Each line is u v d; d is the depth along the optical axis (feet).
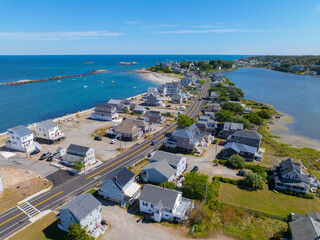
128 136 265.13
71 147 206.69
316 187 182.19
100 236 122.42
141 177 181.88
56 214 138.41
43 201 150.10
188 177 162.09
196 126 282.36
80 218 115.96
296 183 173.58
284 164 195.52
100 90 593.42
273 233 128.67
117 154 225.35
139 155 223.71
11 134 225.56
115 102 391.04
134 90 606.96
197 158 223.92
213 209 146.51
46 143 245.86
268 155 238.68
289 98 538.47
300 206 156.56
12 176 178.29
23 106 418.72
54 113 383.04
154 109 414.00
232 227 132.57
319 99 529.04
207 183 159.33
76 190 163.84
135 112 383.65
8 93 517.96
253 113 370.94
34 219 133.18
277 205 156.35
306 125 355.97
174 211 139.03
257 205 155.02
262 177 190.29
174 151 236.02
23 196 154.51
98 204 129.90
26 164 198.39
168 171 176.45
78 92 559.38
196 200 152.35
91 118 344.08
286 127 346.33
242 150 224.12
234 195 165.89
